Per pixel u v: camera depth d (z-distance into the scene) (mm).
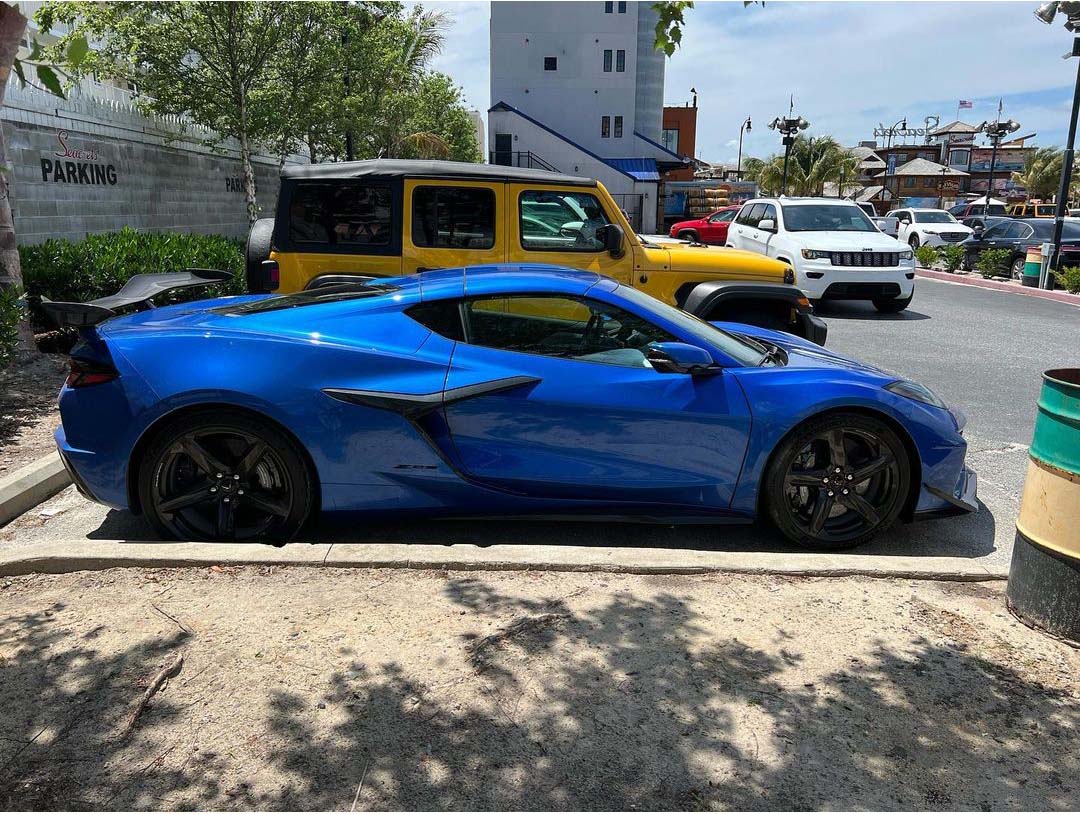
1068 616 3045
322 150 19531
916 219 28234
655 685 2748
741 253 7285
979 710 2660
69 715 2533
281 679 2732
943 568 3604
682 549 4051
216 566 3484
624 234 6824
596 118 43312
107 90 12406
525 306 3994
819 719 2596
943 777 2359
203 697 2631
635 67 43188
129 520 4320
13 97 9820
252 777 2297
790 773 2359
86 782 2266
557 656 2898
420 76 20891
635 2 42062
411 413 3734
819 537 4023
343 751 2404
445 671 2793
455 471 3803
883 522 4059
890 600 3369
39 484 4559
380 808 2193
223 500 3787
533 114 43375
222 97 13438
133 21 12133
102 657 2836
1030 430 6590
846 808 2234
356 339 3844
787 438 3914
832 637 3074
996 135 35344
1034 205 38000
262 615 3123
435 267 6551
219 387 3639
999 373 8773
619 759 2400
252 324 3891
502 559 3549
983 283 18672
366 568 3506
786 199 14914
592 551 3637
